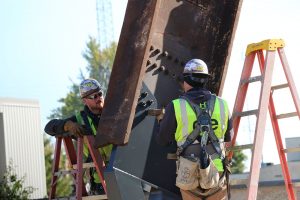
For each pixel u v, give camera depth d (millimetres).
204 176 8500
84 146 10859
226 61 10281
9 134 36594
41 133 37938
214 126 8664
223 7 10453
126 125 8922
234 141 9852
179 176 8664
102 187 10570
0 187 34094
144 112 9609
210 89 10344
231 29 10305
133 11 9336
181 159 8641
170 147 9852
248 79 9945
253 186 9078
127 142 8969
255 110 9555
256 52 10148
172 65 10172
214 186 8633
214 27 10492
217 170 8602
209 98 8742
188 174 8586
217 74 10328
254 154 9234
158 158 9711
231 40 10289
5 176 35125
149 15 9117
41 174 37781
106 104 9305
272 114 10266
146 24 9109
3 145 36250
